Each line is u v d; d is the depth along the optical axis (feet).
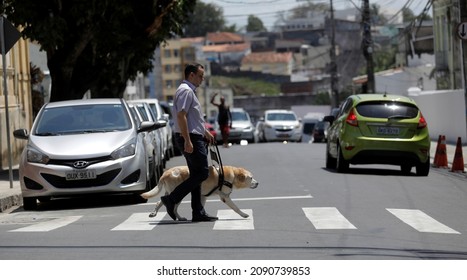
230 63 421.59
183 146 39.55
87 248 32.71
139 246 32.91
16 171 79.46
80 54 83.35
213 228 37.86
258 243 33.42
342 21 321.11
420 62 220.84
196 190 40.45
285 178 64.23
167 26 86.38
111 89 93.50
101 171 48.62
